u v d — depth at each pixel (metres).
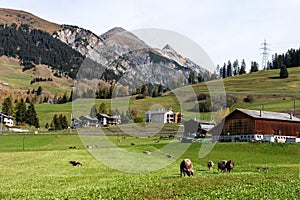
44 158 57.53
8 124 162.00
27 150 71.81
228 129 92.75
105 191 24.56
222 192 22.86
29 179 37.94
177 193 23.05
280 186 25.95
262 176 33.12
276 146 71.25
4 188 30.72
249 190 23.73
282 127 92.31
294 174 36.03
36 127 165.62
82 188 27.03
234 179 30.20
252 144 73.75
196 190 24.12
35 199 22.83
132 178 33.12
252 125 88.38
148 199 21.42
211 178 30.88
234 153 66.12
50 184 33.09
